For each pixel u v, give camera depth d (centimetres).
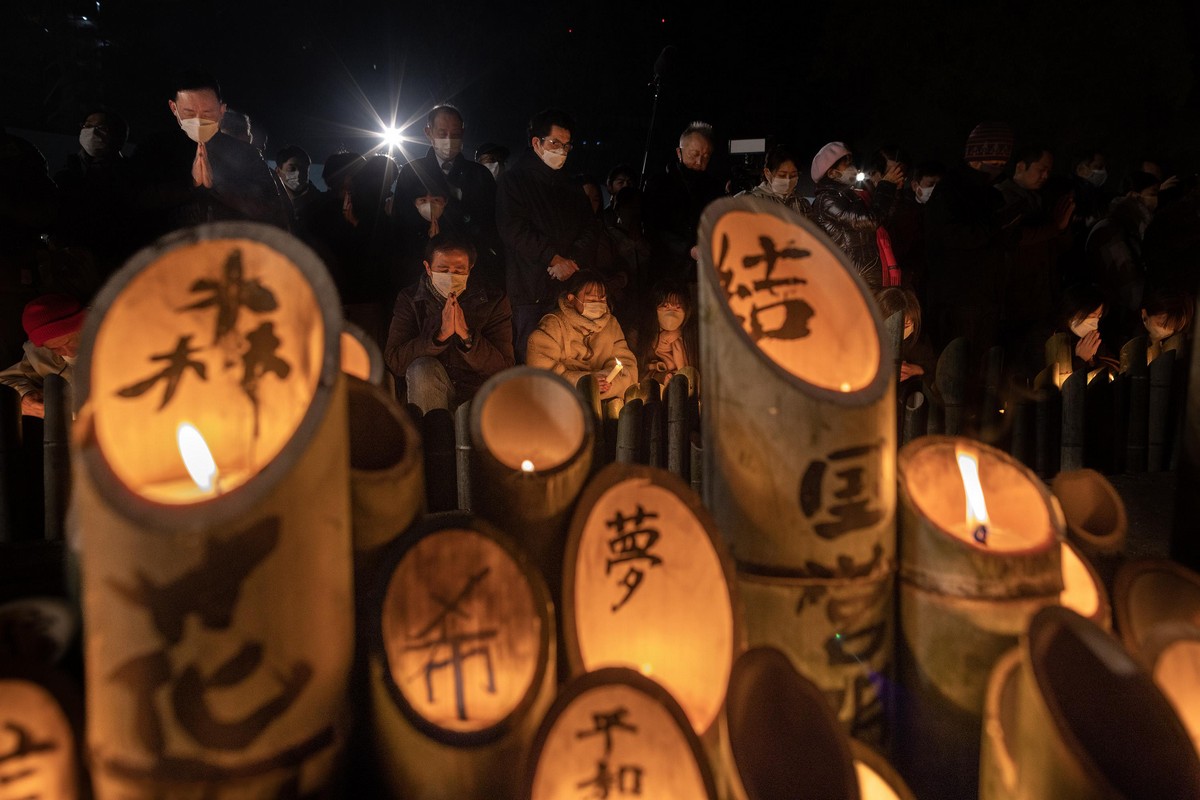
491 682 107
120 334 100
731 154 1121
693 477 312
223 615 89
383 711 105
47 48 937
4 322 467
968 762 130
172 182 444
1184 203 762
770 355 136
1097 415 405
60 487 256
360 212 546
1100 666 106
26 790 97
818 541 126
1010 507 138
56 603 114
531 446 135
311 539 93
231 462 110
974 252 564
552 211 518
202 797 91
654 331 515
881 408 127
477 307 450
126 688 89
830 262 136
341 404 97
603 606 121
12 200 464
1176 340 490
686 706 120
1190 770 101
